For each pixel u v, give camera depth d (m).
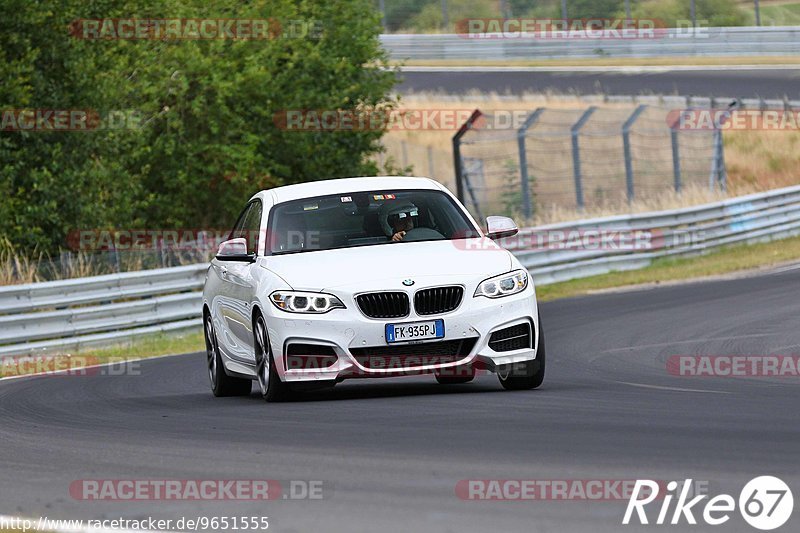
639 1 160.50
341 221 30.45
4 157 66.75
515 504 15.58
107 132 70.81
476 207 96.88
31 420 28.16
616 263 76.06
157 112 80.69
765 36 147.50
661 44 150.12
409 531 14.38
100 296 54.94
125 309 55.59
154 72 77.75
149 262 67.06
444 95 136.88
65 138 69.62
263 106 85.19
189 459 20.52
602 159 121.56
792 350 36.81
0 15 66.31
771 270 70.38
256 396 32.25
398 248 29.22
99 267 64.75
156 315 57.12
